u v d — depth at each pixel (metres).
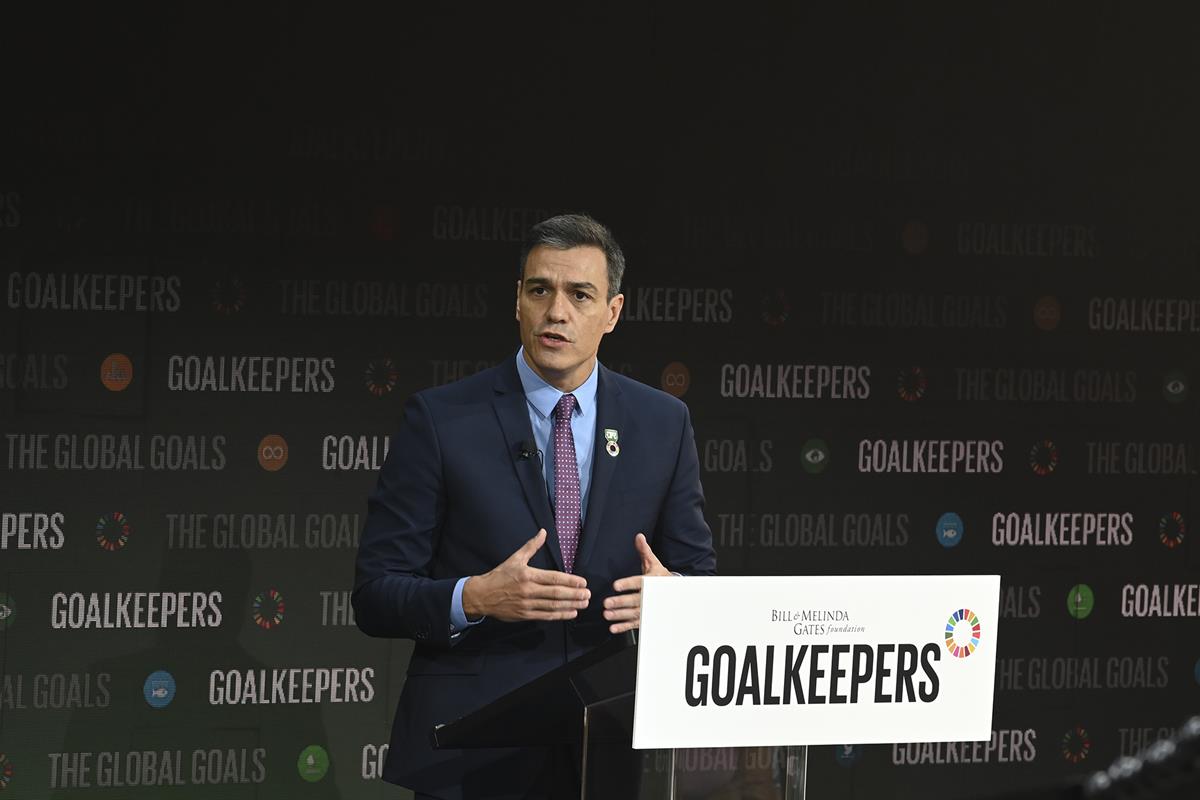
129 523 8.58
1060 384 9.85
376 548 5.72
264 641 8.80
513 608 5.11
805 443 9.52
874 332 9.57
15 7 8.31
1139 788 2.11
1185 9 9.86
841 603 4.04
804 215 9.43
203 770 8.74
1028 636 9.89
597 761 4.10
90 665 8.55
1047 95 9.73
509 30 8.95
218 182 8.60
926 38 9.55
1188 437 10.03
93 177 8.44
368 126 8.79
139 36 8.47
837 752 9.68
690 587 3.90
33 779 8.48
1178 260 9.95
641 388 6.17
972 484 9.77
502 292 9.02
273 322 8.73
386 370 8.89
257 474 8.74
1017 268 9.75
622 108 9.12
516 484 5.73
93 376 8.48
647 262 9.20
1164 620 10.05
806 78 9.39
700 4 9.20
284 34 8.66
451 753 5.45
